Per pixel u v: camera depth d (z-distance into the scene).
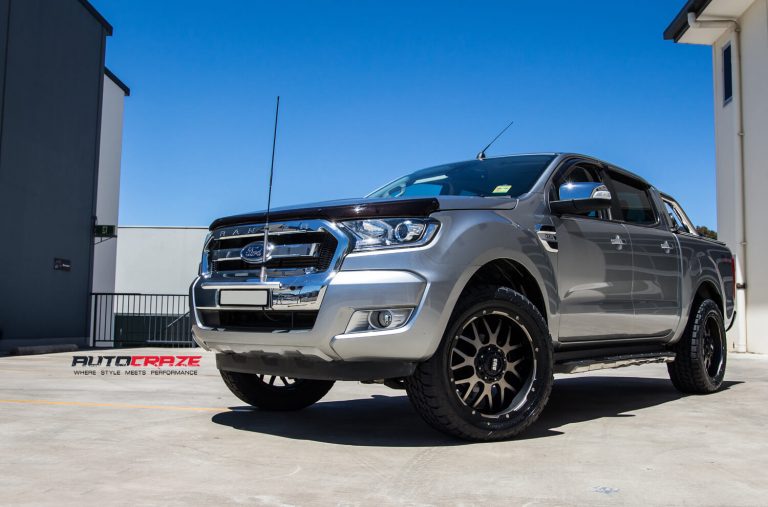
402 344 3.15
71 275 14.17
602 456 3.06
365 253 3.27
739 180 12.12
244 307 3.53
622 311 4.52
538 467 2.84
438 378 3.25
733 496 2.41
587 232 4.26
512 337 3.65
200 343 3.91
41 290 13.08
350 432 3.66
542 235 3.87
